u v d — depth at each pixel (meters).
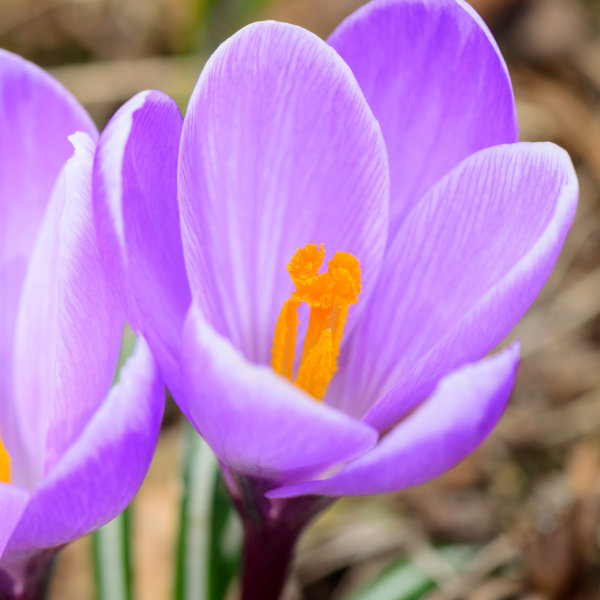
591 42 0.45
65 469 0.21
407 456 0.21
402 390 0.22
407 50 0.24
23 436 0.24
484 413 0.21
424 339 0.24
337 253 0.23
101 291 0.22
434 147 0.24
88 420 0.22
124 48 0.45
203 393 0.21
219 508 0.28
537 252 0.22
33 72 0.24
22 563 0.23
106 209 0.22
